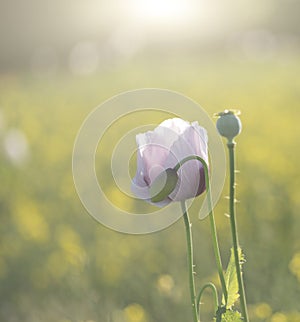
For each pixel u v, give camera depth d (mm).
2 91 31203
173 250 7957
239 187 9750
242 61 40844
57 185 11664
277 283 6340
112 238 8484
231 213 3285
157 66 40781
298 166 11398
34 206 9719
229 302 3352
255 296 6199
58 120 20094
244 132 15398
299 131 14867
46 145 15430
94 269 7402
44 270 7500
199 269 7348
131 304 6668
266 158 11703
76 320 6246
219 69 36312
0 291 7270
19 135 12586
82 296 6836
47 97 27344
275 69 33125
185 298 6453
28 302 6938
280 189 9758
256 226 8164
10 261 7965
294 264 6184
